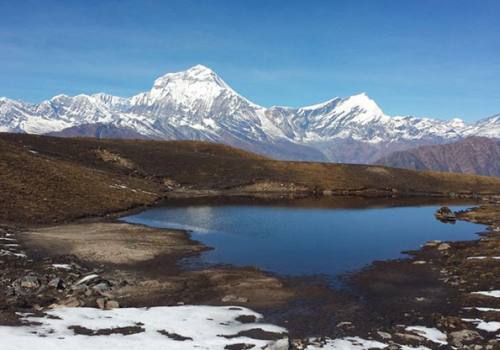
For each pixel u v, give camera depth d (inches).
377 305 1194.0
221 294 1268.5
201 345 828.6
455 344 922.7
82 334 829.8
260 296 1256.8
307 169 5546.3
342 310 1147.9
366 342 925.8
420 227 2613.2
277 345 823.1
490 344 913.5
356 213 3213.6
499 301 1205.7
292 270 1569.9
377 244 2069.4
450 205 3964.1
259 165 5516.7
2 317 872.3
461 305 1191.6
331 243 2081.7
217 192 4547.2
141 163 5049.2
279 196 4414.4
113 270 1477.6
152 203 3540.8
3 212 2281.0
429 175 5969.5
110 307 1074.7
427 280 1451.8
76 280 1291.8
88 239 1935.3
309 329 1004.6
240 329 967.0
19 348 711.7
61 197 2817.4
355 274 1526.8
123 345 789.9
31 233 1967.3
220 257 1749.5
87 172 3742.6
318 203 3841.0
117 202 3157.0
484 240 2102.6
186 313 1050.1
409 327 1022.4
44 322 871.7
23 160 3189.0
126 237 2039.9
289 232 2356.1
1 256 1466.5
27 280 1212.5
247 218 2847.0
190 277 1437.0
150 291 1270.9
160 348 794.2
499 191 5462.6
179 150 5930.1
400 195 4958.2
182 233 2236.7
